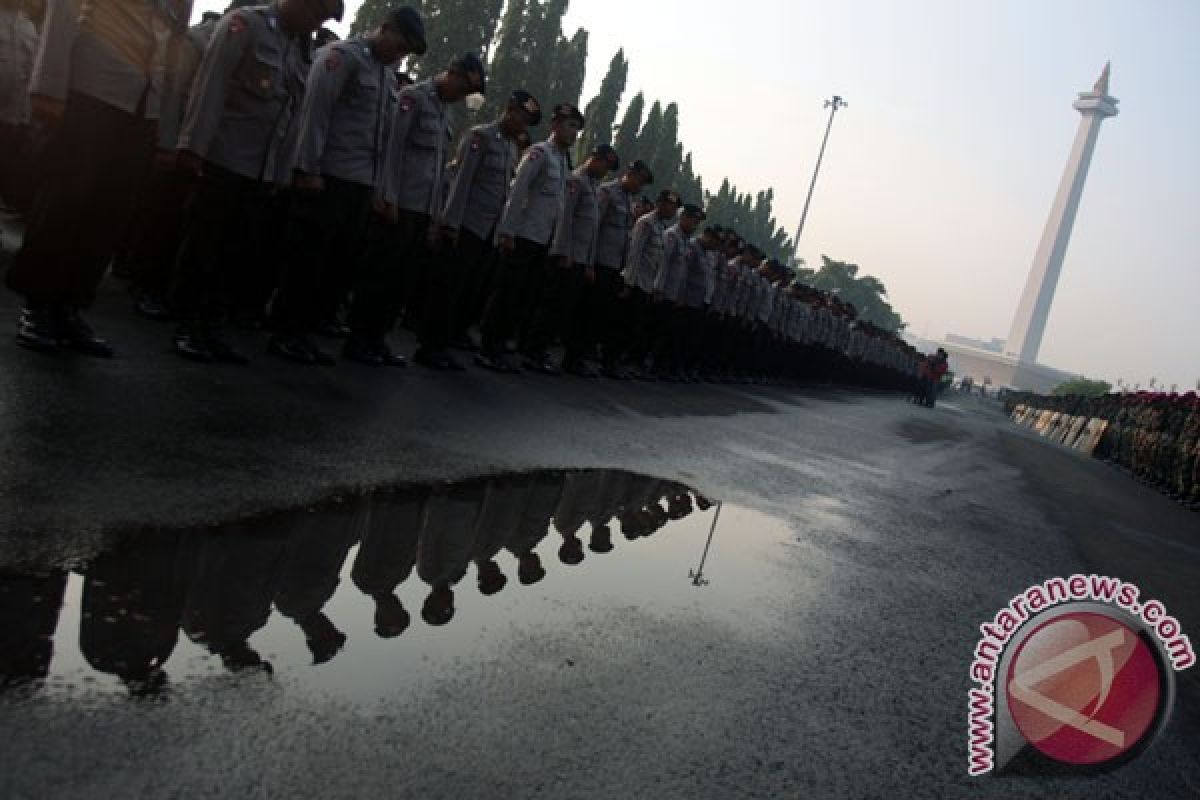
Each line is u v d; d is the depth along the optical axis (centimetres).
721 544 349
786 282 1705
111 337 425
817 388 2238
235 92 407
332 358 519
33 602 163
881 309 10075
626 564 289
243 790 125
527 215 679
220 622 175
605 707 182
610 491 390
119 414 297
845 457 786
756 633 254
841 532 436
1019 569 454
